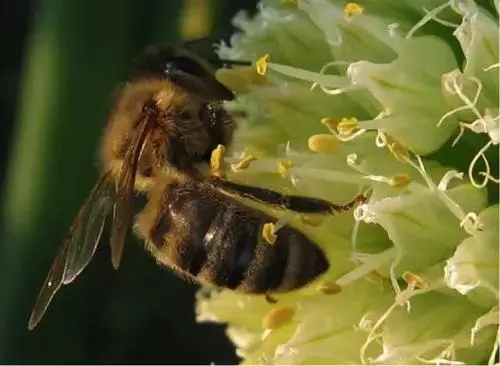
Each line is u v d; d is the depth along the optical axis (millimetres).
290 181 82
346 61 82
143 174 84
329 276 82
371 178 80
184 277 83
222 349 115
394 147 80
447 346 80
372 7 83
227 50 86
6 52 125
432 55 81
